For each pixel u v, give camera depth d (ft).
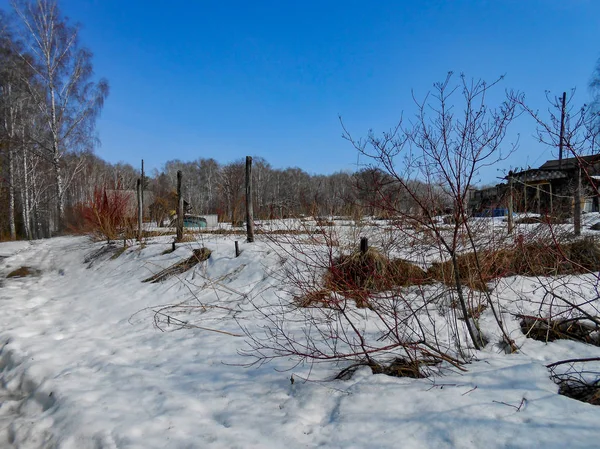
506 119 9.43
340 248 17.65
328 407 8.82
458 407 7.93
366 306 13.74
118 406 9.76
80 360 13.32
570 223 19.74
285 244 20.76
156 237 34.83
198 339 14.29
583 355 10.78
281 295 16.93
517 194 18.57
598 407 7.51
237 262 21.48
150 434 8.38
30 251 41.88
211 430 8.36
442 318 13.16
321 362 11.08
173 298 19.71
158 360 12.82
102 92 70.23
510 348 11.41
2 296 23.88
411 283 14.76
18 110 68.49
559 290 14.10
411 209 12.34
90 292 23.31
